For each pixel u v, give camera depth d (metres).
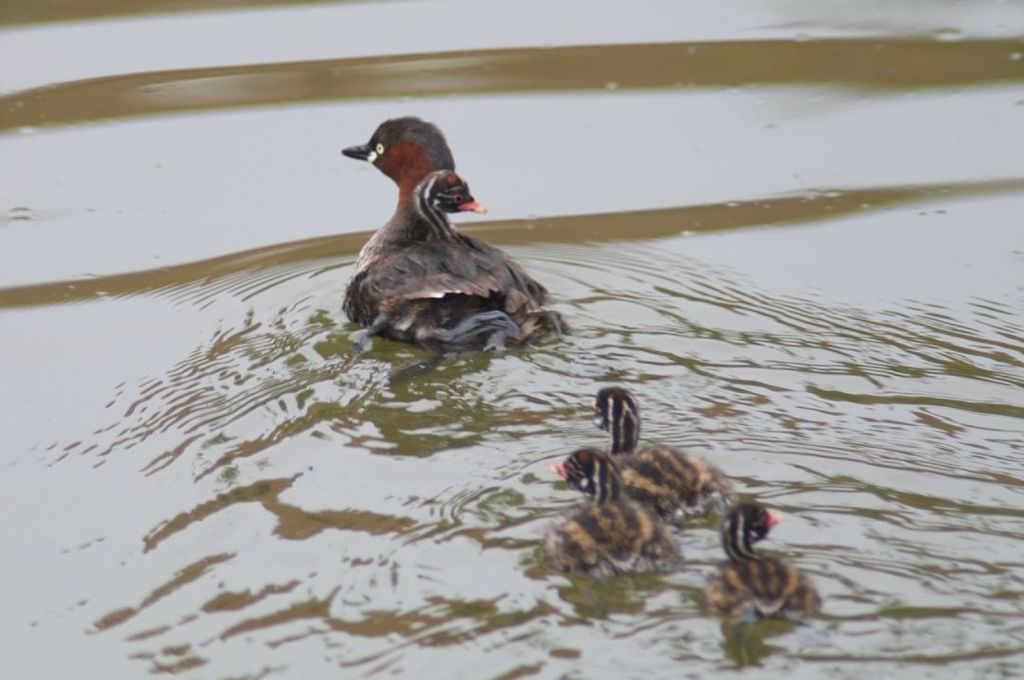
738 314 14.12
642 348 13.34
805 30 20.91
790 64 19.95
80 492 11.54
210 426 12.28
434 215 14.57
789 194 17.06
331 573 9.91
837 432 11.65
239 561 10.21
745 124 18.73
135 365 13.66
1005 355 13.16
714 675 8.37
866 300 14.45
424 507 10.69
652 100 19.33
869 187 17.11
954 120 18.56
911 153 17.83
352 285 14.32
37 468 11.98
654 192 17.20
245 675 8.91
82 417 12.79
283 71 20.06
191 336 14.20
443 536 10.26
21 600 10.19
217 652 9.20
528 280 14.34
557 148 18.27
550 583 9.55
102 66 20.28
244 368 13.34
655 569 9.65
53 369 13.69
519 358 13.14
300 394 12.66
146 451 12.08
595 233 16.31
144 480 11.61
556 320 13.69
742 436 11.59
